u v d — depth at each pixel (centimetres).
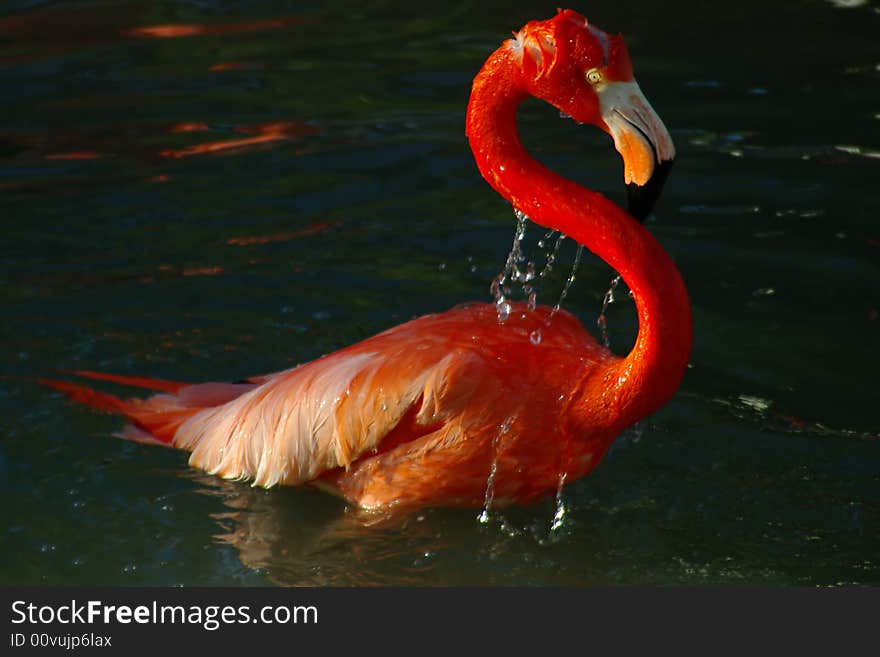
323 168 1345
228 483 878
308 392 829
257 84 1591
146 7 1927
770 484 862
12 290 1102
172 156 1373
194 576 784
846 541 805
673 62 1634
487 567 800
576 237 794
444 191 1296
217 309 1084
